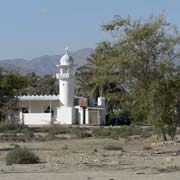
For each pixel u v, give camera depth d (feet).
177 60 128.57
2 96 129.29
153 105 126.93
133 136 179.83
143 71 126.31
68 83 310.45
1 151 119.75
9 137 170.19
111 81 127.34
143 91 126.21
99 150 121.49
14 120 244.42
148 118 129.80
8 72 129.29
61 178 66.80
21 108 296.92
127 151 117.60
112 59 125.70
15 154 91.40
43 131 226.17
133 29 125.29
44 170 78.69
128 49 125.59
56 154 110.22
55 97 314.14
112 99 132.46
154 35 125.49
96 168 81.00
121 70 126.00
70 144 143.23
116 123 294.25
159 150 117.70
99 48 128.77
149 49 125.59
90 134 187.83
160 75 126.31
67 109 306.14
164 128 136.67
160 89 125.70
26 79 137.18
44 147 131.75
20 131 222.07
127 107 131.03
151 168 80.07
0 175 71.61
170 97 127.03
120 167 82.12
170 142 133.69
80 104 308.60
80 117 307.99
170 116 130.21
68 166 84.33
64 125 277.23
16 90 134.82
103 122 301.02
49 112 317.01
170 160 92.58
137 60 125.49
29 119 302.45
